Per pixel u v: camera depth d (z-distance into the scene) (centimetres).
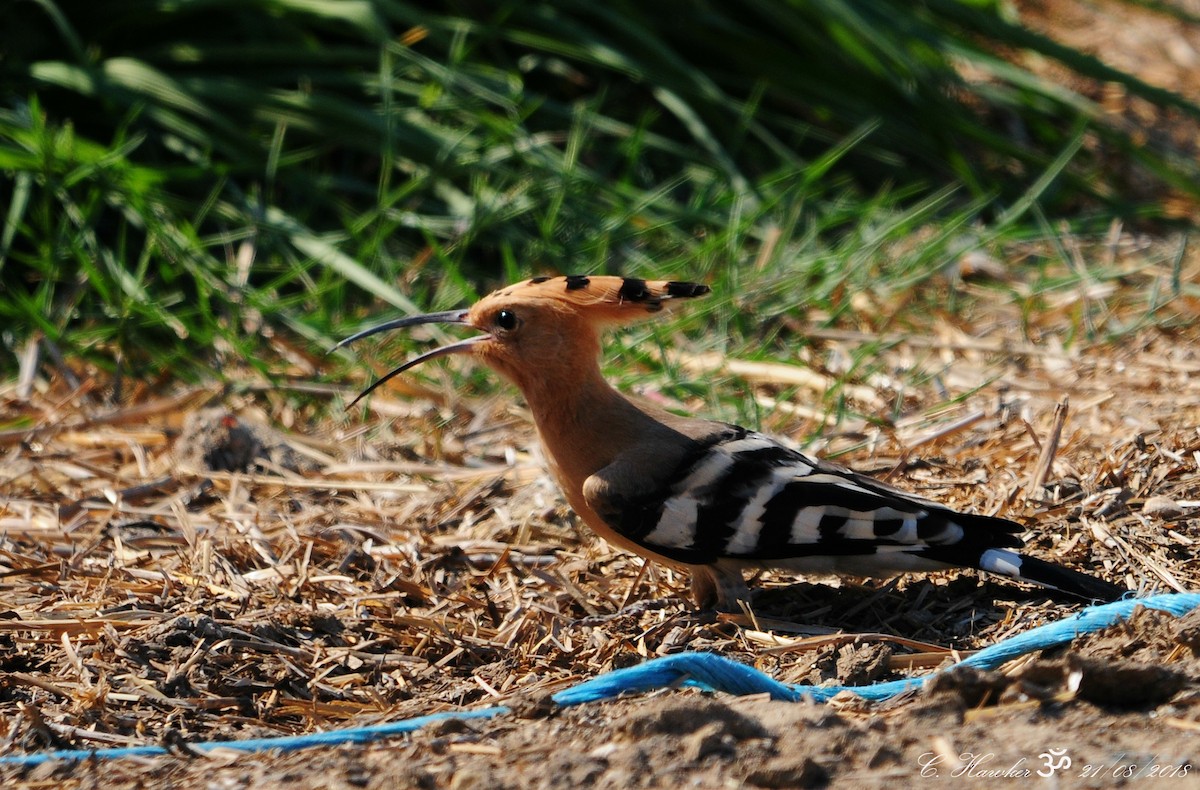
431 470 989
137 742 631
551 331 779
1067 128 1595
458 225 1277
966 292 1259
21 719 640
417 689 691
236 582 802
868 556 733
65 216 1220
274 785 552
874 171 1446
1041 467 883
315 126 1318
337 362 1180
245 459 1013
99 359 1184
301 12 1372
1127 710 570
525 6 1420
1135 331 1147
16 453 1034
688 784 525
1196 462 880
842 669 668
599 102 1392
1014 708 576
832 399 1066
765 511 736
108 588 793
